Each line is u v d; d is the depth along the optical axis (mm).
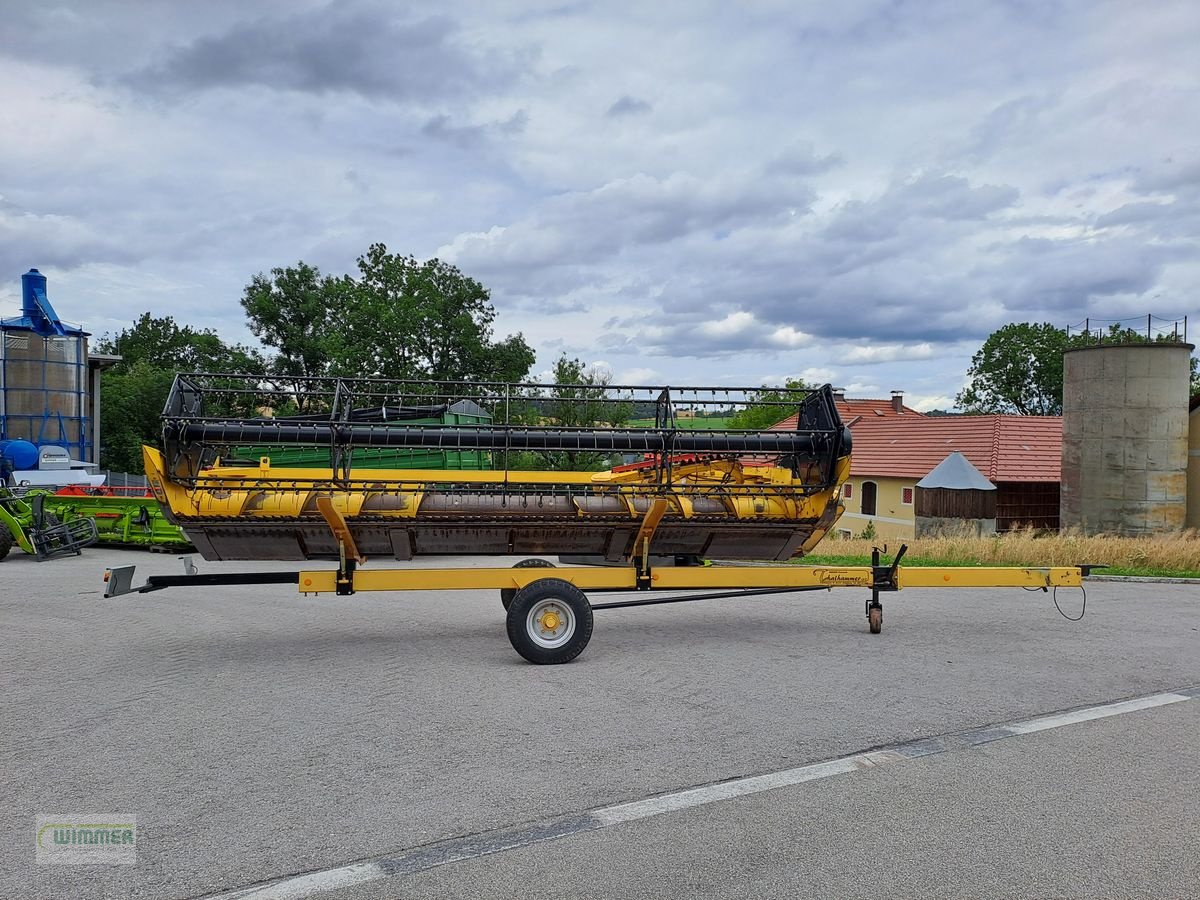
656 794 4852
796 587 9109
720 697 6871
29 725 6102
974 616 11008
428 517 8539
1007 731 6066
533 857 4070
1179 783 5082
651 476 9555
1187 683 7500
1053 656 8547
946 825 4461
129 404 58031
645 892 3738
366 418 9695
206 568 16141
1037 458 33188
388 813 4566
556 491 8938
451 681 7367
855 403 49750
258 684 7270
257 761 5352
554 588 8008
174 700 6762
